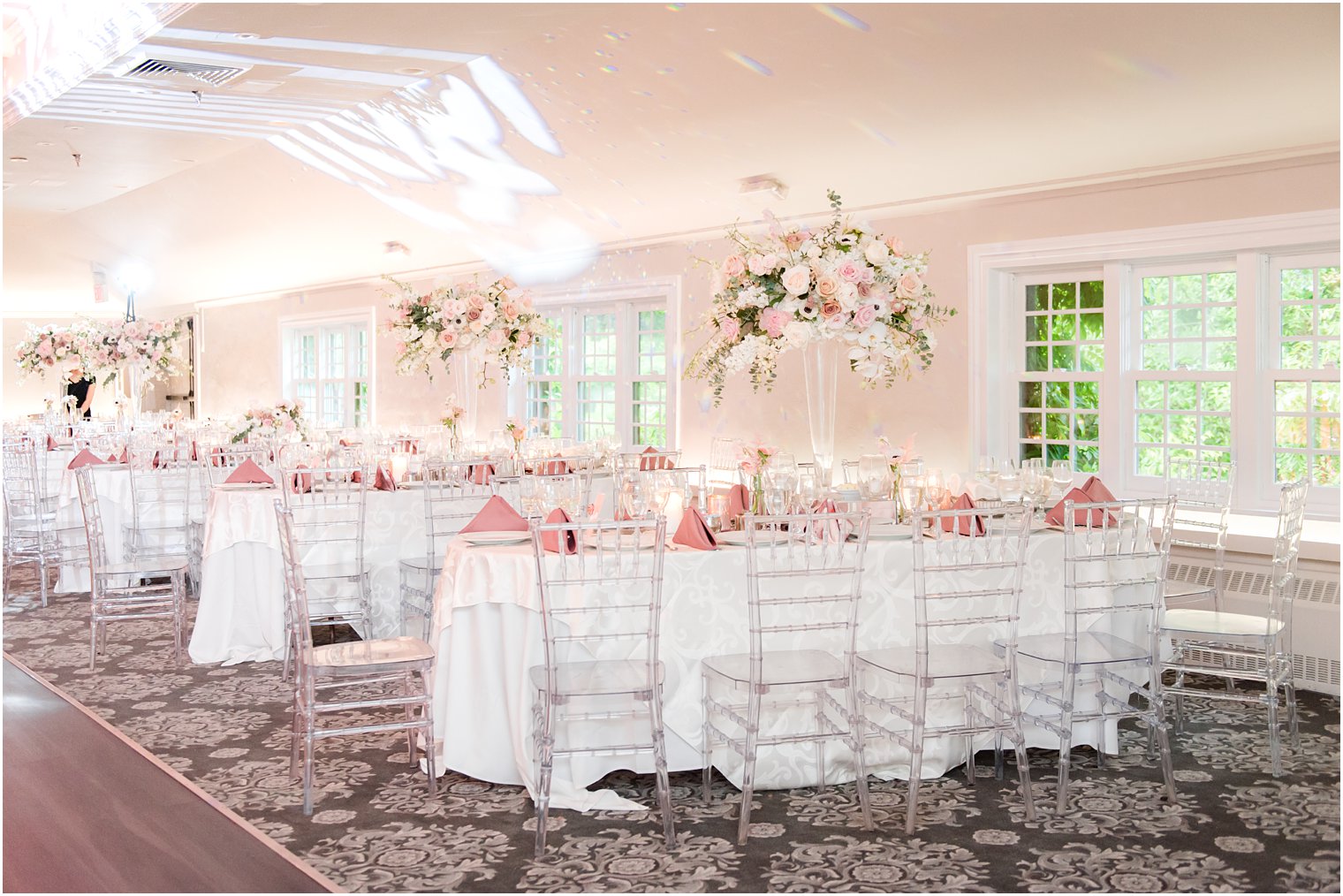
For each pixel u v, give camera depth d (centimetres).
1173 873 326
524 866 334
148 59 627
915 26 507
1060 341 660
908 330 451
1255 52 465
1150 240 593
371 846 349
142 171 980
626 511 424
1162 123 535
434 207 930
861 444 736
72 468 759
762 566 395
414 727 394
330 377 1316
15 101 729
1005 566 373
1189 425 611
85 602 752
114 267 1413
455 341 673
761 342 439
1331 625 531
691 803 388
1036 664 418
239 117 798
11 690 534
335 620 550
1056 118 553
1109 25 472
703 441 840
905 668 369
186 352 1570
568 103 680
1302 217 537
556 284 966
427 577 545
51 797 393
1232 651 453
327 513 569
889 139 611
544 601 346
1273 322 571
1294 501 430
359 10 543
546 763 342
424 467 556
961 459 681
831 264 432
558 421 1020
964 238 672
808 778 404
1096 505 381
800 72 570
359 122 814
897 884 321
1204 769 421
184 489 757
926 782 410
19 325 1720
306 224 1074
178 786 404
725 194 737
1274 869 328
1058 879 323
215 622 586
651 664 354
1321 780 405
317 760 432
